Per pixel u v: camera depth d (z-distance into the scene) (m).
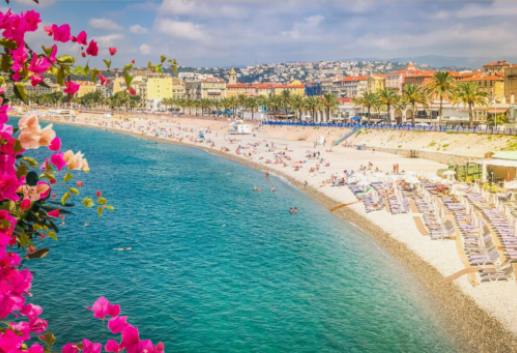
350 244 49.25
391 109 174.00
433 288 36.28
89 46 4.48
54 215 5.24
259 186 88.31
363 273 40.59
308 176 94.50
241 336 30.33
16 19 4.05
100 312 5.00
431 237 46.94
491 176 72.69
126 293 36.59
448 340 29.02
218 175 103.31
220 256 45.94
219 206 70.12
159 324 31.72
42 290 36.41
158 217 62.31
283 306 34.50
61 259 43.78
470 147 100.69
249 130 185.50
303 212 65.50
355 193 73.00
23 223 5.02
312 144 149.50
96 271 41.19
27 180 4.70
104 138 194.38
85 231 53.56
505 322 30.02
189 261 44.41
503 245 39.66
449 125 126.25
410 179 69.81
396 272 40.38
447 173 73.94
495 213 50.47
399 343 29.03
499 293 33.56
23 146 4.13
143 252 46.94
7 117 4.12
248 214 64.69
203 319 32.53
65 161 4.70
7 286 3.93
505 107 131.12
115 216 61.69
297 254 46.34
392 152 119.44
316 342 29.48
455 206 55.31
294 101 197.75
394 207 59.34
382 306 34.03
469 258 39.34
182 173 106.25
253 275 40.66
